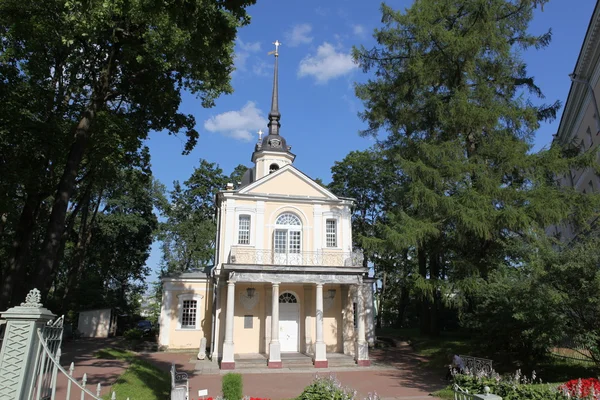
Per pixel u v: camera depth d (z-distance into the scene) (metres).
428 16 18.52
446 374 17.78
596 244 12.16
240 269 21.81
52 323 6.68
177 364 21.80
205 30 8.20
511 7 19.08
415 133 20.66
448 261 20.30
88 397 10.84
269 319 24.70
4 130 16.17
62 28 15.05
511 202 16.39
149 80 18.62
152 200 43.03
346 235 26.47
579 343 12.77
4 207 16.17
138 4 12.01
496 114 17.28
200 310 28.95
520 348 16.31
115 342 31.39
